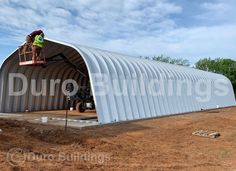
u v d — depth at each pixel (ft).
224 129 57.00
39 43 60.90
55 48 71.26
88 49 64.44
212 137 47.65
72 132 42.65
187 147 39.83
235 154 36.29
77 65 85.35
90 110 85.61
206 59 223.10
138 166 28.27
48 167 24.93
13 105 74.28
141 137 44.52
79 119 59.11
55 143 35.19
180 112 83.15
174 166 29.27
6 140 32.83
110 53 72.49
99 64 59.31
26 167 24.06
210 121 67.00
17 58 70.69
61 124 50.83
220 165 30.91
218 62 213.66
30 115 66.18
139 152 34.55
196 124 61.41
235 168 29.86
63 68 86.84
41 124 50.44
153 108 70.18
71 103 90.89
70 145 34.68
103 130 48.21
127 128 51.78
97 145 35.73
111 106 56.54
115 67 63.46
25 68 75.51
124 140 40.91
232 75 196.65
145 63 80.84
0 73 70.85
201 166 30.09
